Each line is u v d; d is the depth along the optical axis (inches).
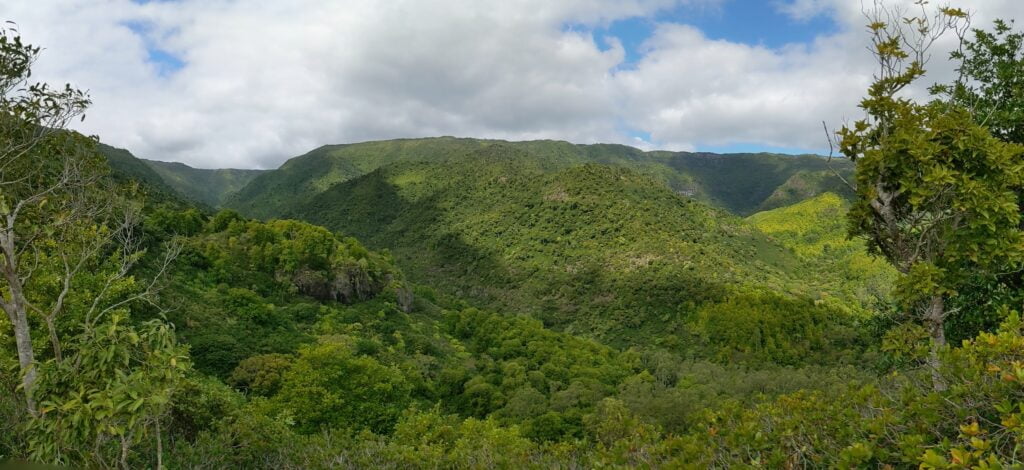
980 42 348.8
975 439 116.1
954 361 158.2
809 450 170.7
